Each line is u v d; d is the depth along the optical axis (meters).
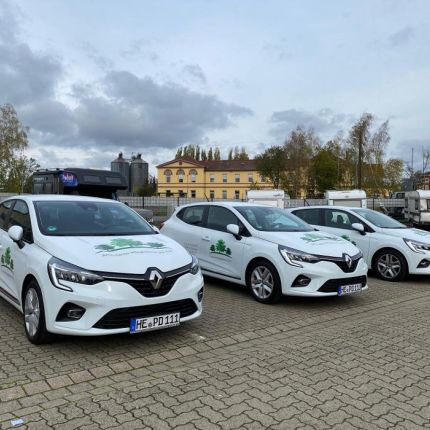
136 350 4.61
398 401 3.62
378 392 3.78
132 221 6.00
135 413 3.29
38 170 15.02
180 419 3.22
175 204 31.17
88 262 4.40
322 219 10.45
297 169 55.38
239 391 3.72
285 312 6.39
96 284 4.27
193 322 5.72
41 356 4.35
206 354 4.58
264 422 3.22
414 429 3.19
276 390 3.76
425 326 5.84
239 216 7.73
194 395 3.62
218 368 4.21
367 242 9.55
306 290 6.38
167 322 4.59
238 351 4.70
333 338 5.23
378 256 9.39
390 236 9.28
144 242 5.13
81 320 4.25
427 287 8.63
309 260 6.43
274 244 6.82
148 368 4.15
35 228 5.15
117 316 4.30
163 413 3.31
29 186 49.81
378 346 4.98
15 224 5.79
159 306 4.52
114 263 4.45
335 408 3.47
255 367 4.26
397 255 9.09
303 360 4.48
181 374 4.04
